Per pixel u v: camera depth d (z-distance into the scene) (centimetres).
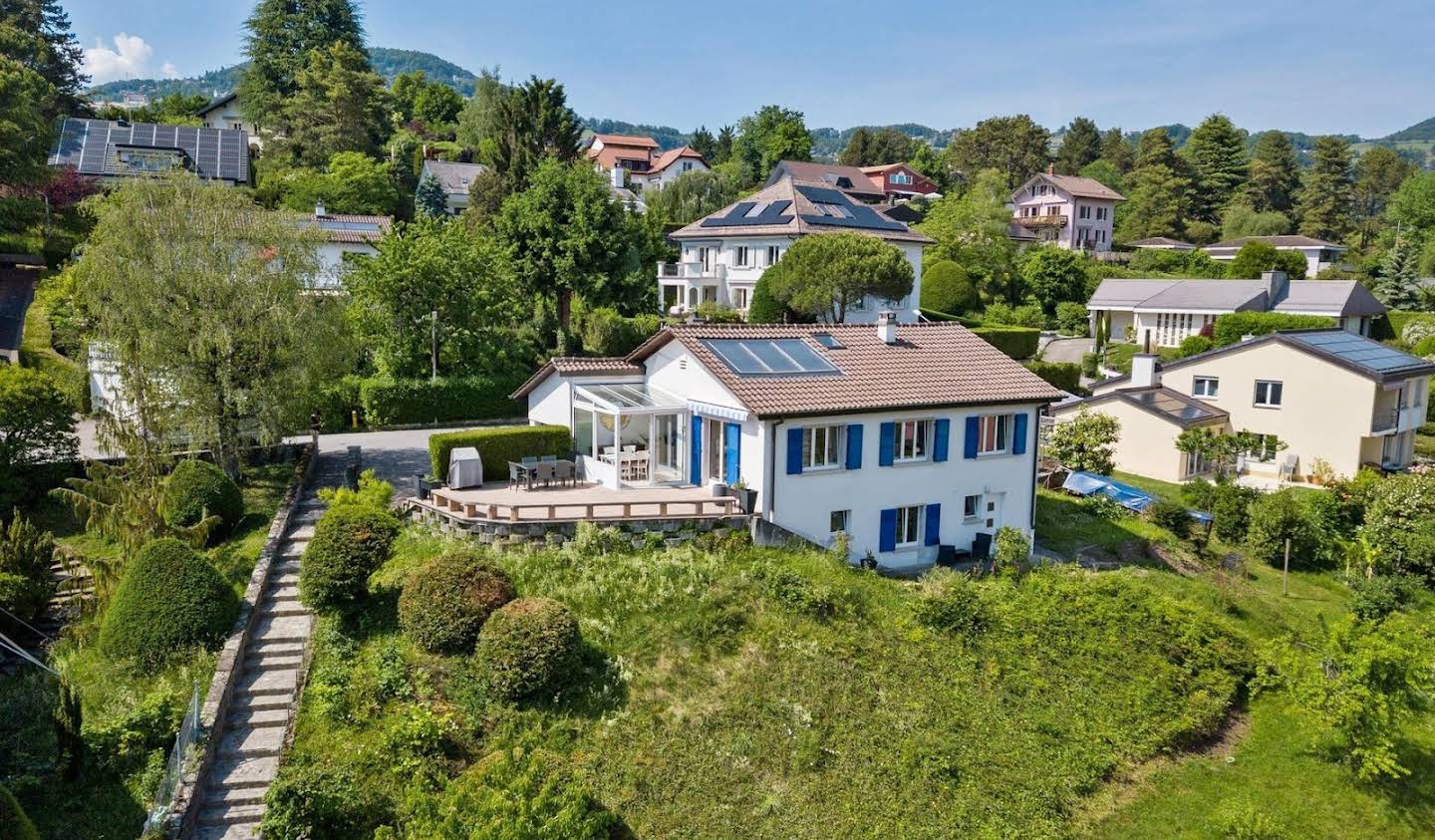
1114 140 16038
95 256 3023
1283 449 4388
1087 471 3978
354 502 2672
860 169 12056
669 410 2908
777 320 5681
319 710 1906
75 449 3152
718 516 2517
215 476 2795
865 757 1898
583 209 5147
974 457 2962
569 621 1961
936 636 2261
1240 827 1889
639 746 1848
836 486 2695
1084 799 1939
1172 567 3153
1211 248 10144
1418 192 10488
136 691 1997
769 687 2023
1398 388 4375
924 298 7381
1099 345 6806
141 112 9225
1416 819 2031
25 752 1822
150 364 2964
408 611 2069
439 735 1797
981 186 9306
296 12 10044
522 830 1523
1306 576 3341
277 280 3128
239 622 2184
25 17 8031
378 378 4412
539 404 3456
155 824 1600
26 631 2277
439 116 12912
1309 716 2159
